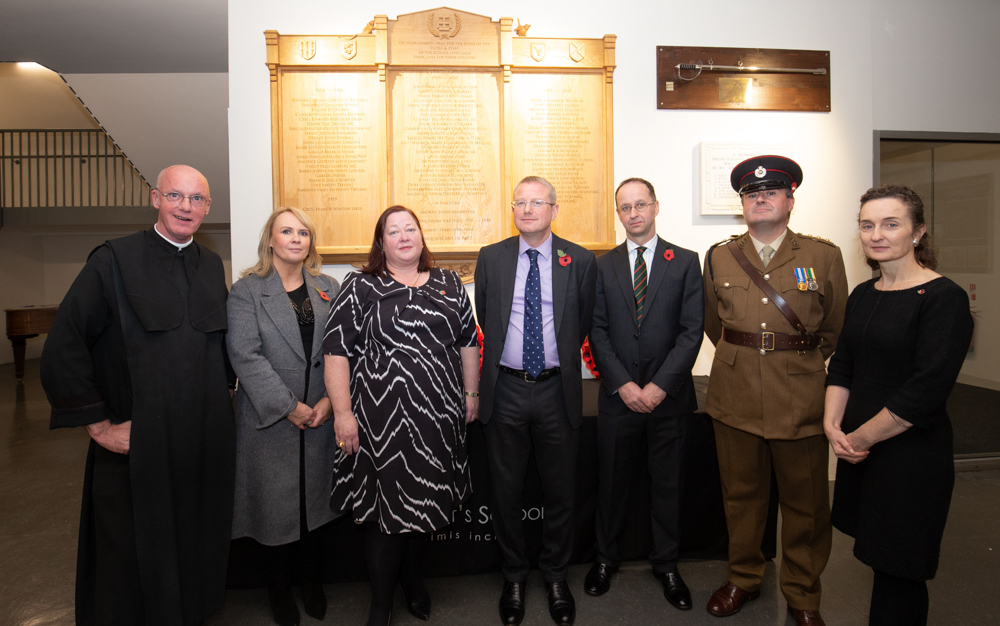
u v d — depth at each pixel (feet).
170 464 4.91
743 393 5.63
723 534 7.08
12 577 6.88
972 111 10.11
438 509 5.10
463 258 9.00
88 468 5.08
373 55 8.62
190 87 13.85
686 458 6.16
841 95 9.67
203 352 5.20
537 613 5.97
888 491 4.39
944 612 5.99
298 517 5.64
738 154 9.26
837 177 9.71
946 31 9.98
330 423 5.91
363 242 8.71
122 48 11.89
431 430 5.14
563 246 5.92
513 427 5.74
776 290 5.54
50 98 24.25
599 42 8.98
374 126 8.70
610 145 9.00
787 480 5.60
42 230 28.89
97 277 4.84
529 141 8.97
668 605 6.11
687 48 9.25
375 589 5.26
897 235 4.50
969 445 11.16
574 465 5.86
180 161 16.44
